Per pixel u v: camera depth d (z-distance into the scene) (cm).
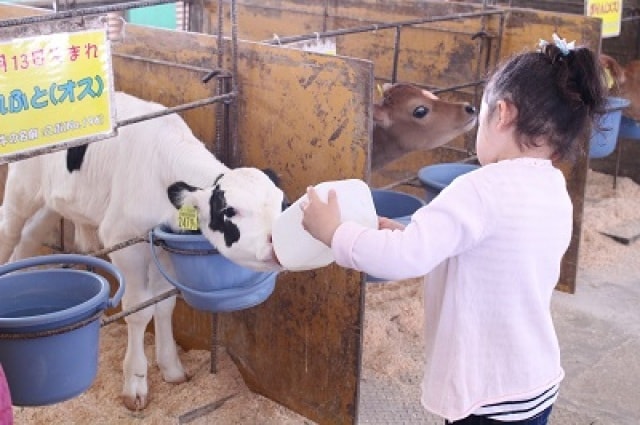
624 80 502
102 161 294
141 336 299
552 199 171
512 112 167
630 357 366
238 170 256
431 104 386
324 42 330
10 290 225
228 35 534
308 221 167
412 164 486
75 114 221
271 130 287
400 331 377
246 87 291
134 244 283
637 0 588
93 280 221
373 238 159
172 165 275
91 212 306
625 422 316
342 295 280
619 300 424
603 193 579
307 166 279
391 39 473
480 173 168
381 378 337
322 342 291
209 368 329
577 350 370
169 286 301
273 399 315
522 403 173
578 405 326
